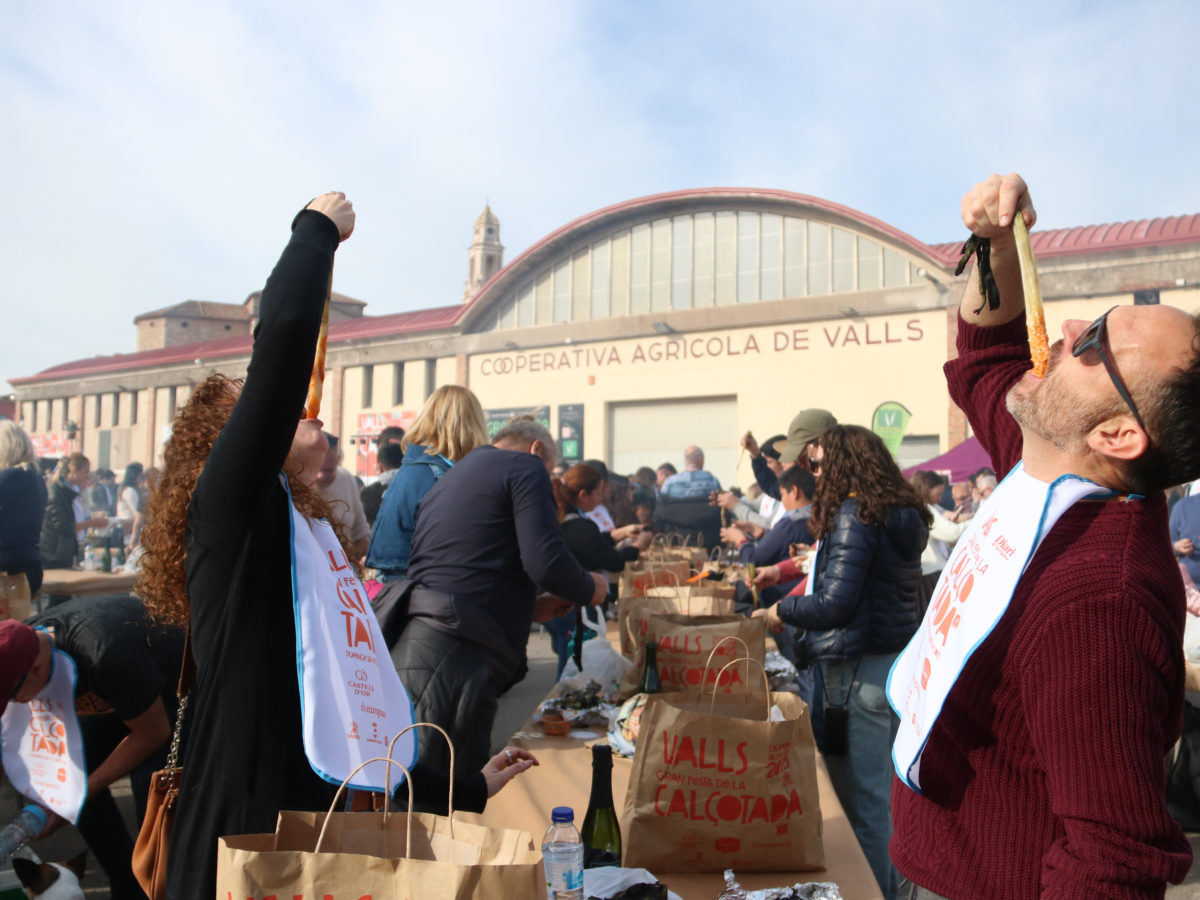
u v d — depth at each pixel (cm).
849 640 272
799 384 2380
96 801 287
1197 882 340
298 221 145
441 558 243
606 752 187
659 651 273
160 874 141
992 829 107
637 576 432
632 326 2628
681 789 172
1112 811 90
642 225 2695
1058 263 2041
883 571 276
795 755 175
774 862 172
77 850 360
